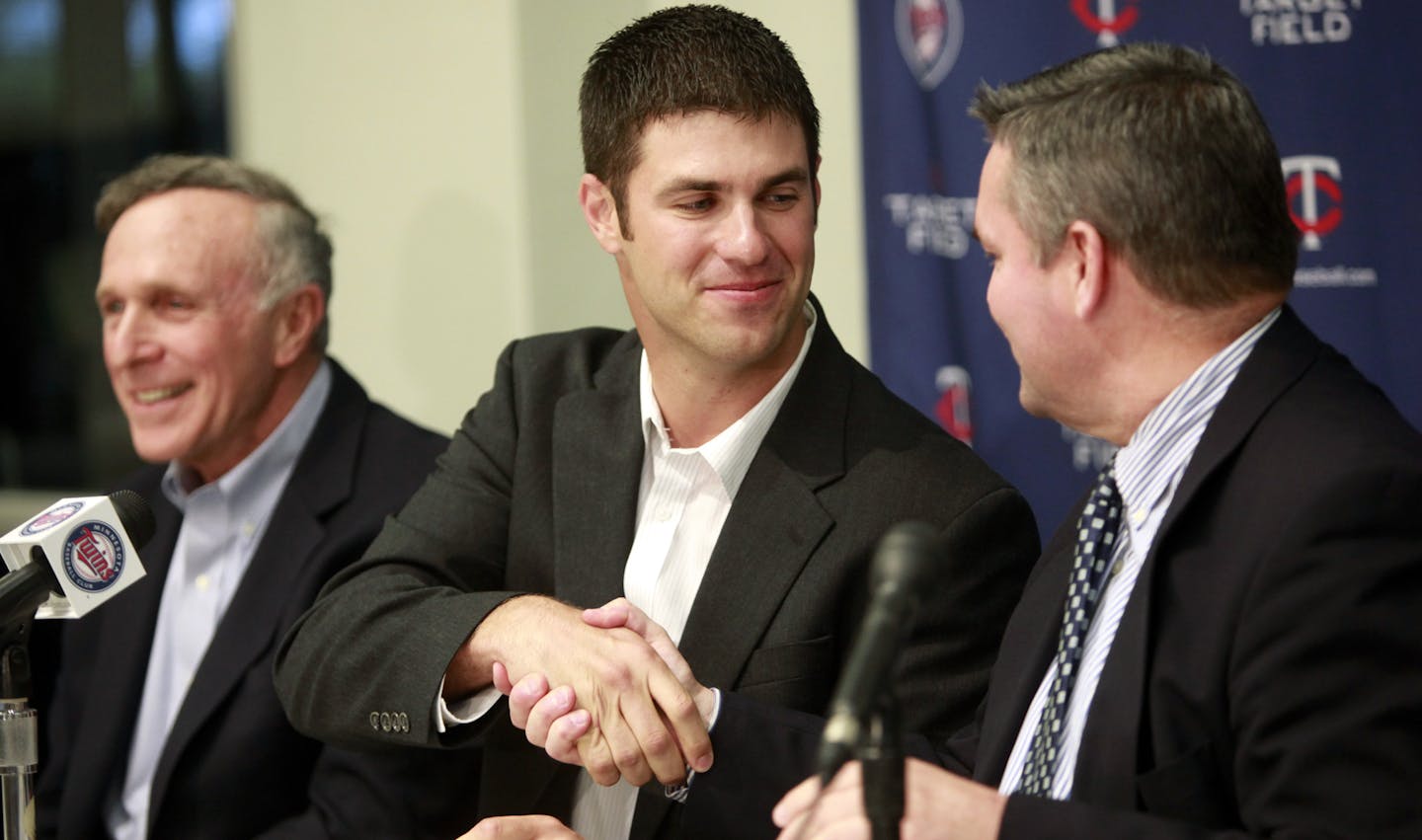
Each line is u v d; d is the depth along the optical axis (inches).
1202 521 142.2
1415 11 275.9
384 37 334.6
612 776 170.7
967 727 177.0
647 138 178.7
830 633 182.1
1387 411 142.3
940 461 186.4
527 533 202.1
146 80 394.6
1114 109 144.3
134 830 248.4
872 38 296.8
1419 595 129.3
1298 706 129.3
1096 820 134.1
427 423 338.0
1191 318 145.2
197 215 254.2
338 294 343.0
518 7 320.8
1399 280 278.8
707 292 178.2
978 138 291.9
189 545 258.1
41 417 423.5
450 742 183.5
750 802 169.3
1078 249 146.5
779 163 177.3
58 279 418.0
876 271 299.1
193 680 237.9
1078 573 157.0
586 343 217.0
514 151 323.3
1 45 410.3
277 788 234.4
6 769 166.2
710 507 192.5
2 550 170.4
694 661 183.2
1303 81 280.7
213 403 253.4
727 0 322.0
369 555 207.6
